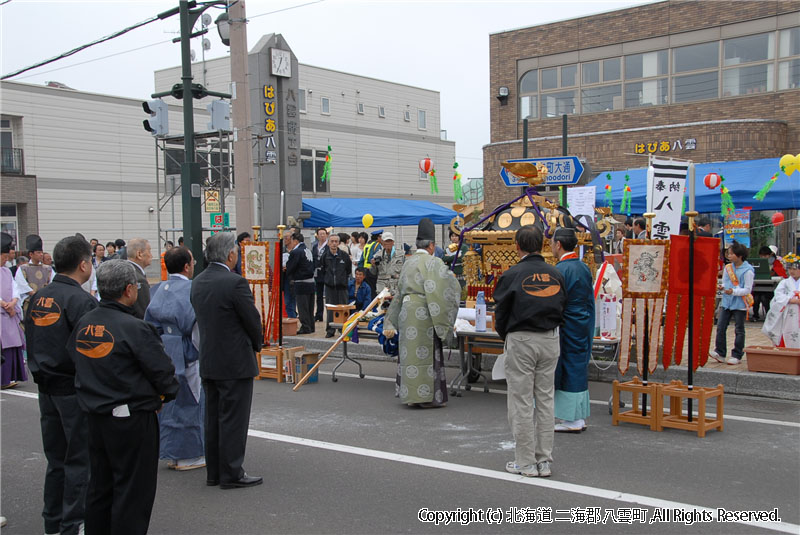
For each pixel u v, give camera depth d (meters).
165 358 3.97
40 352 4.47
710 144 19.03
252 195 12.48
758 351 8.00
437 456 5.97
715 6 19.81
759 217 16.73
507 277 5.41
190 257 5.71
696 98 20.36
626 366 6.80
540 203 8.70
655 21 20.80
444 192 39.84
